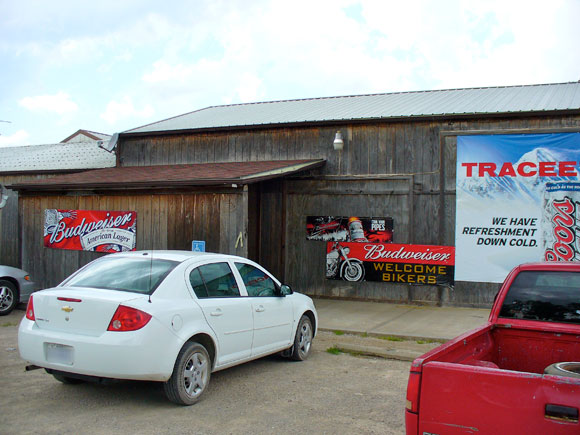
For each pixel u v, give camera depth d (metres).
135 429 5.27
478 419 3.31
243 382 6.95
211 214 12.01
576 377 3.38
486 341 4.95
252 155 15.05
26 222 14.56
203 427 5.35
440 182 12.74
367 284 13.45
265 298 7.36
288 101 20.28
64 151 21.62
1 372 7.27
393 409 5.97
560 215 11.66
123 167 16.62
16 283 11.78
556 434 3.07
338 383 6.98
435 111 13.29
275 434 5.20
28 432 5.16
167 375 5.69
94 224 13.52
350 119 13.48
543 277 5.09
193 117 18.62
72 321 5.73
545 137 11.81
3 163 20.44
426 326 10.43
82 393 6.38
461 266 12.49
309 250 14.09
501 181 12.16
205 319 6.22
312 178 14.10
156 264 6.38
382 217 13.33
